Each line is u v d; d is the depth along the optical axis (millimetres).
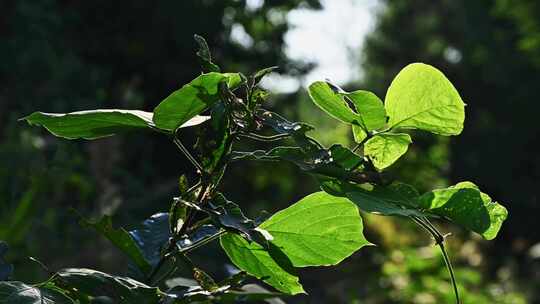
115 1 16859
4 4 13391
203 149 1564
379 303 7363
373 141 1671
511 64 30500
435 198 1520
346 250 1688
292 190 16016
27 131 7098
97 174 7246
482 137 30516
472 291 7887
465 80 31766
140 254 1655
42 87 12805
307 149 1562
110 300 1428
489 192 30359
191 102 1513
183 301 1558
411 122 1646
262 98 1548
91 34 16922
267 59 18406
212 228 1752
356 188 1558
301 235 1682
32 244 5602
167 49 17578
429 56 35344
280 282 1725
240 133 1549
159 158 15188
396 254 7793
